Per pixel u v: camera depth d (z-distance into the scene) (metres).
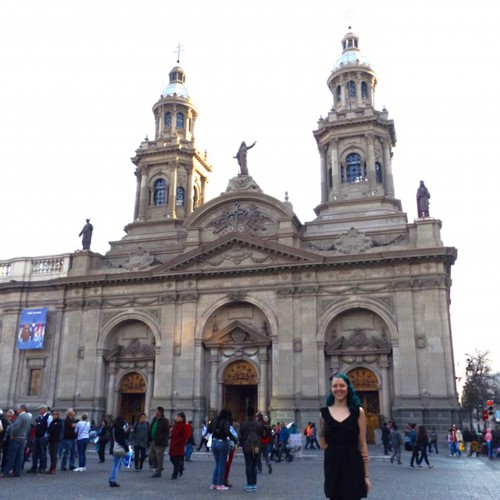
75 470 24.09
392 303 47.78
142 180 66.44
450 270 50.53
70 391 53.59
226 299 51.88
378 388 47.12
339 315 49.44
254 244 51.81
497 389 96.50
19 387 55.75
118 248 60.91
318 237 52.62
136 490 17.58
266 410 48.81
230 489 18.20
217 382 50.81
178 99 70.19
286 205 53.72
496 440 39.34
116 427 18.94
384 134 60.06
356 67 62.94
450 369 44.78
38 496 15.60
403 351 46.00
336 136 60.12
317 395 46.81
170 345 51.94
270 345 50.56
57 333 56.22
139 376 54.53
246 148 58.72
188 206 65.81
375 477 23.12
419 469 27.72
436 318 46.12
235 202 55.69
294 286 50.22
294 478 22.41
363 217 54.19
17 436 20.92
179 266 53.78
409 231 49.66
